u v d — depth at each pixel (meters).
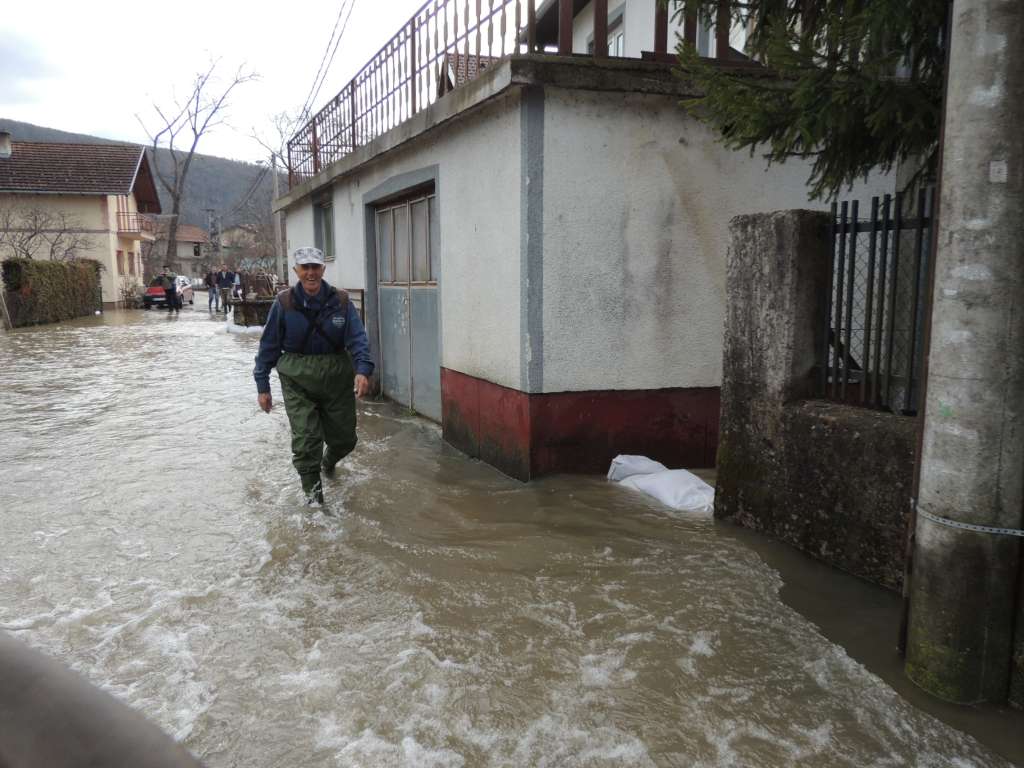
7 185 33.06
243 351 15.64
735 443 4.74
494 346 6.14
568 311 5.67
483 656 3.23
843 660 3.17
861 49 4.00
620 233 5.69
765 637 3.38
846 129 4.07
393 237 9.01
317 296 5.32
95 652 3.28
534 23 5.27
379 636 3.41
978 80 2.60
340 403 5.57
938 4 3.62
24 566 4.22
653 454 6.02
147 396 9.86
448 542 4.56
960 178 2.67
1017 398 2.68
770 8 4.48
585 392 5.79
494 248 6.02
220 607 3.71
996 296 2.63
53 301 25.88
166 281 32.72
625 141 5.62
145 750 0.65
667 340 5.92
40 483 5.83
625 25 10.90
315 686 3.00
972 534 2.75
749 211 5.97
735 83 4.32
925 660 2.93
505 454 6.09
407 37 7.66
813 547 4.19
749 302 4.56
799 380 4.32
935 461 2.83
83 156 35.91
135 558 4.34
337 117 10.88
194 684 3.02
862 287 4.71
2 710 0.71
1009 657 2.83
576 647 3.30
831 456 4.04
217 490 5.66
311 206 12.70
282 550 4.45
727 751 2.61
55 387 10.65
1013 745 2.64
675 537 4.57
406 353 8.87
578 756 2.59
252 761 2.56
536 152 5.43
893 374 4.44
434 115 6.52
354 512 5.12
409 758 2.57
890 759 2.57
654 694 2.95
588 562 4.22
